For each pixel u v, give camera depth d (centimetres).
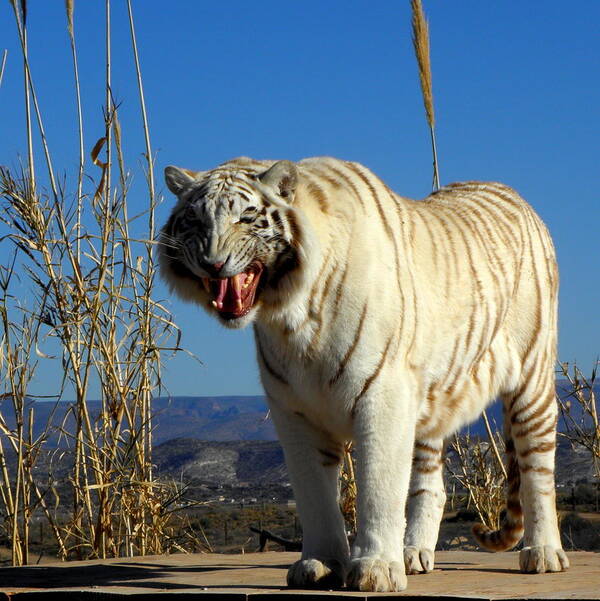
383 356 766
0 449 1170
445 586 777
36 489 1169
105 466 1168
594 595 686
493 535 1033
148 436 1225
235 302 766
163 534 1227
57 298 1169
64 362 1170
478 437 1494
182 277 810
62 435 1177
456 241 912
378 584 728
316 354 769
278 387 799
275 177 780
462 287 892
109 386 1184
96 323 1158
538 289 988
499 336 955
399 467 764
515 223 995
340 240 772
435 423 905
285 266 770
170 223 810
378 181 854
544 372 979
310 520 791
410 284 805
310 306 764
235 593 717
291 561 1053
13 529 1151
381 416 762
